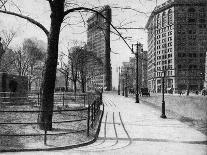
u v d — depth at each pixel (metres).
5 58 67.50
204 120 20.14
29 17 13.70
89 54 61.59
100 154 9.82
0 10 13.22
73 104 31.05
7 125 14.38
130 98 55.12
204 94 80.56
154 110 27.98
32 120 16.94
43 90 13.74
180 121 19.70
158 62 138.25
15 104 26.45
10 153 9.62
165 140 12.68
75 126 15.43
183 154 9.88
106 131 15.17
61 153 9.84
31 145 10.62
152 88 151.38
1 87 26.42
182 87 125.19
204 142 12.22
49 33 13.80
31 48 76.62
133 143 11.97
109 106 32.47
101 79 112.31
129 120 20.00
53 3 13.48
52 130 13.68
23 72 73.06
